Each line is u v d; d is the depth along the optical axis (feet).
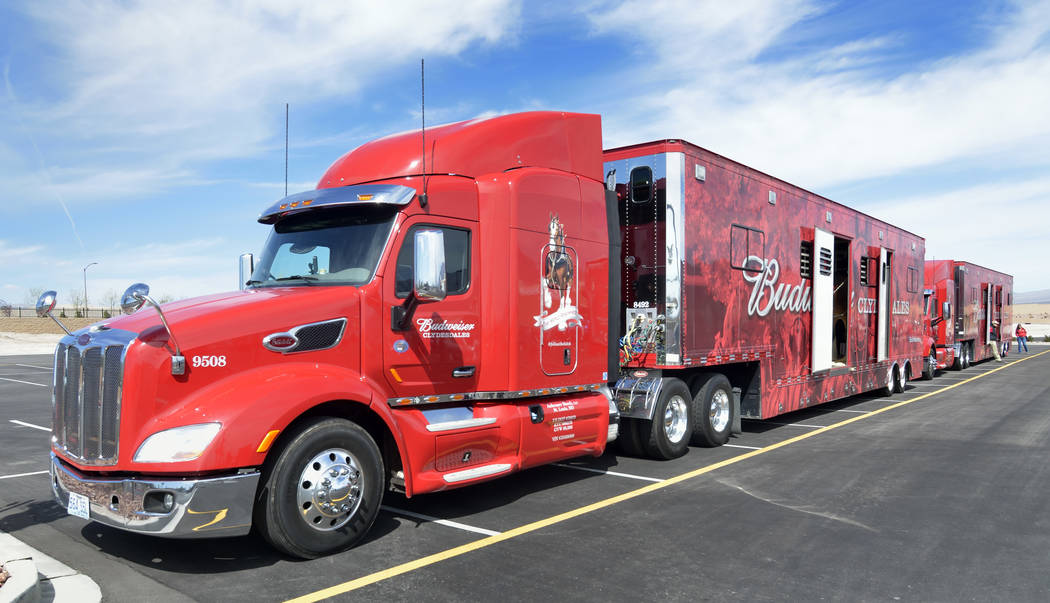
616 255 24.76
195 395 14.38
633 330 27.07
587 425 22.68
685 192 26.18
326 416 15.84
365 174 19.99
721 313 28.53
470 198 19.60
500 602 13.03
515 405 20.35
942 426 36.29
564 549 16.21
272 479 14.66
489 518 18.89
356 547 16.30
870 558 15.65
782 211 33.42
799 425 36.81
